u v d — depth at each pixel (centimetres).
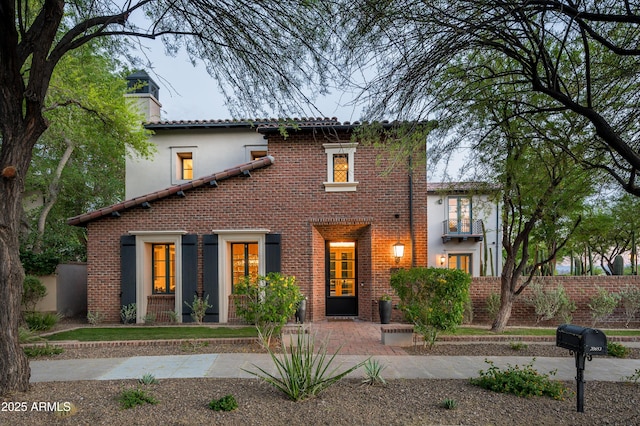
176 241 1167
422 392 514
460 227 2112
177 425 407
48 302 1268
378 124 619
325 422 416
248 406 460
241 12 559
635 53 437
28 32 540
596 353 446
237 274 1199
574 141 701
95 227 1182
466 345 827
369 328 1047
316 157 1188
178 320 1139
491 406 465
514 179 880
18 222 523
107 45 672
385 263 1159
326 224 1173
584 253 2264
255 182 1190
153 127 1413
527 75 524
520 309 1145
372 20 478
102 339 866
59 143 1599
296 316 1113
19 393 496
